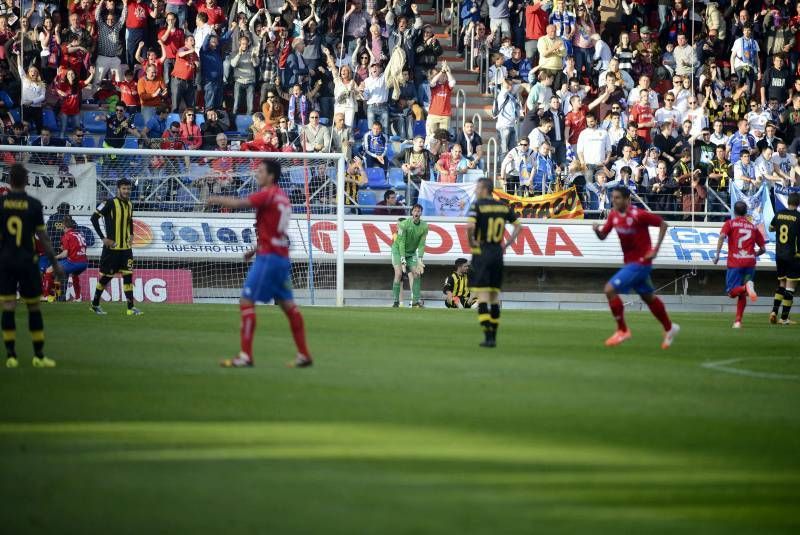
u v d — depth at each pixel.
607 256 54.31
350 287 53.75
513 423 17.17
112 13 58.41
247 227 51.06
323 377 21.91
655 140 57.34
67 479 13.09
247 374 22.14
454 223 53.44
